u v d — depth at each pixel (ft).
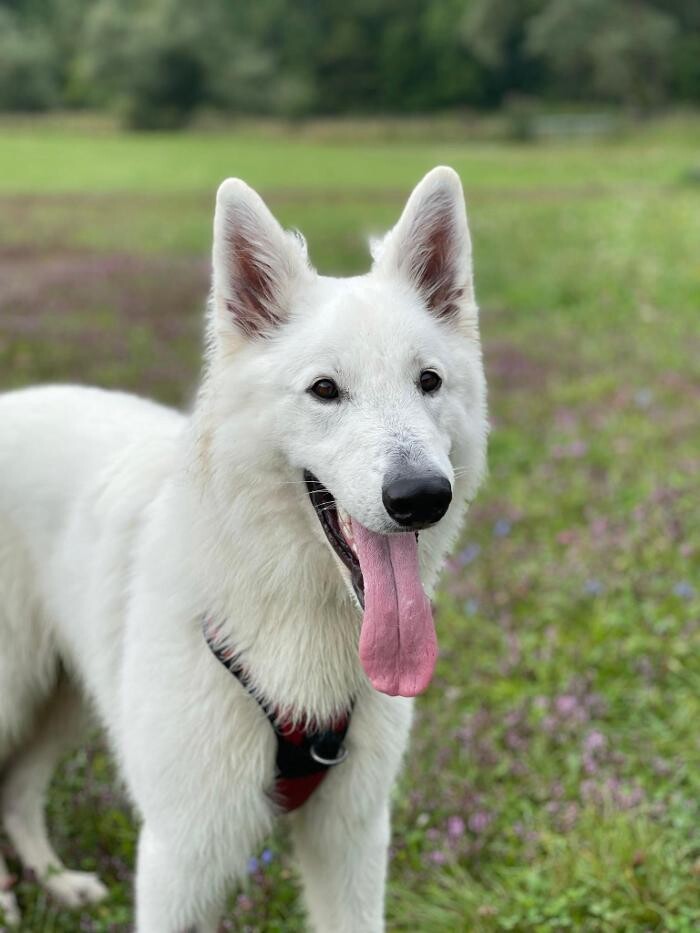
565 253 56.65
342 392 9.55
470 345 10.66
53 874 12.82
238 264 10.00
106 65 237.66
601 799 13.53
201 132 222.89
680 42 239.09
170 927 10.34
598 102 246.88
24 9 300.81
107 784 14.37
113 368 32.89
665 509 21.52
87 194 100.58
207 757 9.95
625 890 12.13
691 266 49.32
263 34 282.15
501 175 116.98
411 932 12.14
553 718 15.12
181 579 10.02
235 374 9.84
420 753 14.58
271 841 12.60
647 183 100.22
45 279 50.42
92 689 11.75
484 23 248.11
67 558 11.67
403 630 9.25
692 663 16.55
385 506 8.83
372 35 276.82
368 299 9.95
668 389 31.32
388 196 98.17
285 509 9.78
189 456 10.06
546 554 20.42
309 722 10.12
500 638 17.54
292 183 114.52
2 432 12.38
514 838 13.32
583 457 25.86
